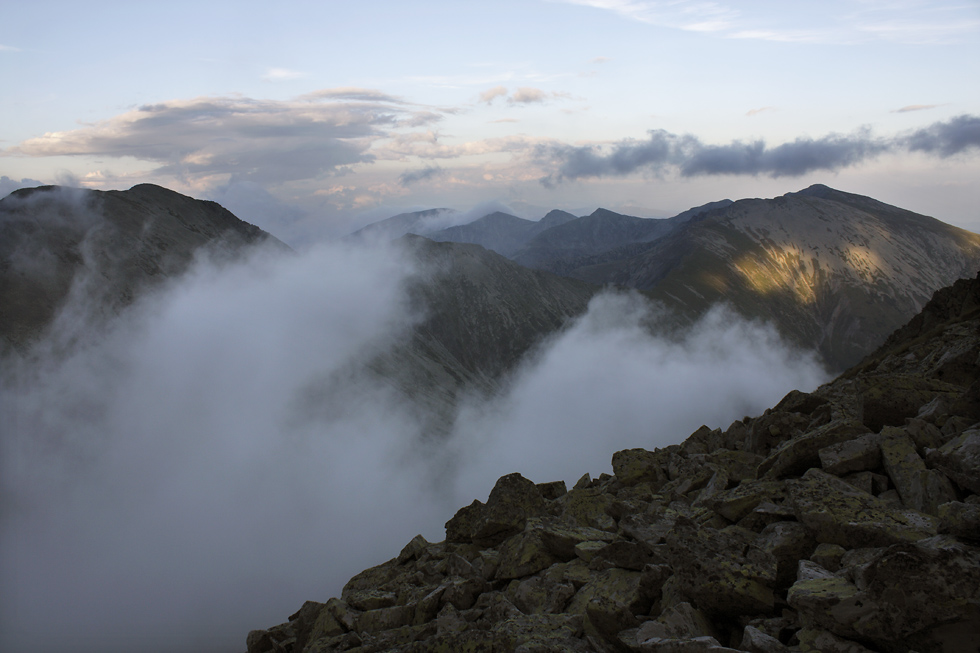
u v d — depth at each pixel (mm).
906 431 9320
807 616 6383
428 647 7891
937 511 7625
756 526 8961
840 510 7824
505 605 9242
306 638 11570
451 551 13023
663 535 9617
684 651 6270
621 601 8117
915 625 5602
